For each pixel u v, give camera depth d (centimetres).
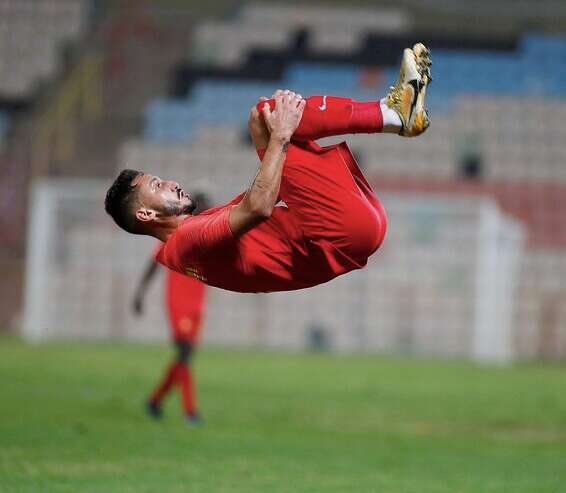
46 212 10869
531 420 4978
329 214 1931
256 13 15925
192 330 4372
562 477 3116
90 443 3550
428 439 4147
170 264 2048
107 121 13950
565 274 11025
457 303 10488
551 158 12688
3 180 12962
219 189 10406
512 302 10744
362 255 1978
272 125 1861
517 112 12938
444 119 12850
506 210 12150
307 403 5512
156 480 2778
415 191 12319
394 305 10556
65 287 10856
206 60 15162
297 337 10662
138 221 2064
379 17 15925
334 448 3703
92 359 8050
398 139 12706
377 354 10306
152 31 15612
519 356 10806
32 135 13575
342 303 10619
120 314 10856
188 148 12656
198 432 4034
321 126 1902
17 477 2756
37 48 14988
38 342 10131
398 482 2905
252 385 6481
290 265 1991
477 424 4781
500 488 2850
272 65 14438
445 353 10500
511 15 16525
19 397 5212
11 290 11844
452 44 14725
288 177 1930
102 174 13162
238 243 1961
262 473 2986
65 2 15388
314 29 15512
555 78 14025
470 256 10494
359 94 13575
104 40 15262
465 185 12381
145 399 5338
